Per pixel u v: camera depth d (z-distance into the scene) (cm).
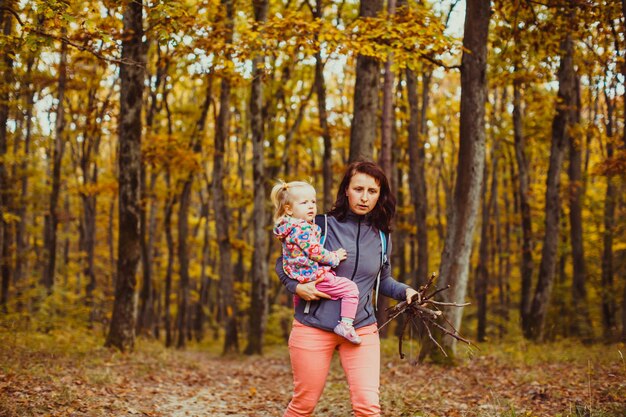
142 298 2091
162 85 2083
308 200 361
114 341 1149
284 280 351
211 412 710
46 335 1153
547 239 1501
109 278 2842
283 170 2377
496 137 2009
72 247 3700
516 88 1670
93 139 2105
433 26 889
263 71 1026
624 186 1830
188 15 883
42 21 675
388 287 371
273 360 1619
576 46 1447
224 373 1201
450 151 2995
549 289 1482
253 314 1819
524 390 704
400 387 766
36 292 1589
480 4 988
